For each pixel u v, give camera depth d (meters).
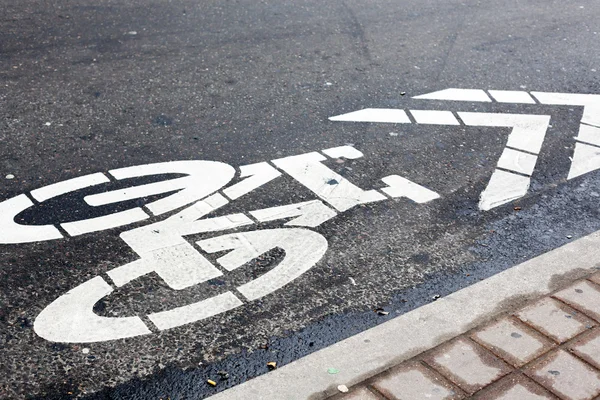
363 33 7.86
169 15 8.10
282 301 3.94
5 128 5.59
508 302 3.93
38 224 4.46
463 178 5.25
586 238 4.55
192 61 6.97
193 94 6.32
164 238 4.39
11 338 3.57
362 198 4.93
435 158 5.50
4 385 3.30
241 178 5.08
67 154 5.29
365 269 4.23
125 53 7.07
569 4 9.15
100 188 4.89
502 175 5.32
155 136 5.60
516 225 4.74
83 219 4.54
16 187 4.84
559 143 5.83
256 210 4.72
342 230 4.57
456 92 6.62
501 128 6.02
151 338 3.63
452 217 4.78
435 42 7.71
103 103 6.08
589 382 3.31
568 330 3.64
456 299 3.94
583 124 6.17
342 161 5.38
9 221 4.48
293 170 5.22
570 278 4.14
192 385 3.37
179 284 4.01
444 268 4.28
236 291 3.98
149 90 6.36
